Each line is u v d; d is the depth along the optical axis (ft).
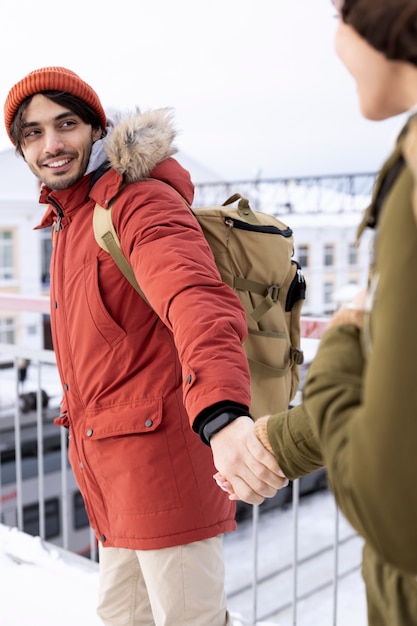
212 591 5.26
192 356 4.13
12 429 25.72
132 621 5.75
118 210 4.99
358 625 19.08
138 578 5.68
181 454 5.07
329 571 25.23
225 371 4.00
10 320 58.49
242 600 24.08
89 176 5.35
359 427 2.06
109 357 5.13
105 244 5.03
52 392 27.43
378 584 2.67
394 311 1.97
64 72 5.32
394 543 2.05
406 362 1.94
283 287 5.69
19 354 9.78
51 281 5.58
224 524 5.30
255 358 5.41
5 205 60.29
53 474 25.85
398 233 2.02
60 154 5.28
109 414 5.15
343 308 2.63
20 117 5.39
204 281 4.46
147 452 5.03
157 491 5.04
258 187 65.16
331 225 62.03
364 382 2.16
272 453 3.42
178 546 5.12
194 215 5.40
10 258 61.21
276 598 23.84
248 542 29.53
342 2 2.35
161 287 4.50
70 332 5.32
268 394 5.42
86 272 5.15
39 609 8.02
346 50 2.39
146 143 5.03
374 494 2.02
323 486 32.58
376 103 2.37
